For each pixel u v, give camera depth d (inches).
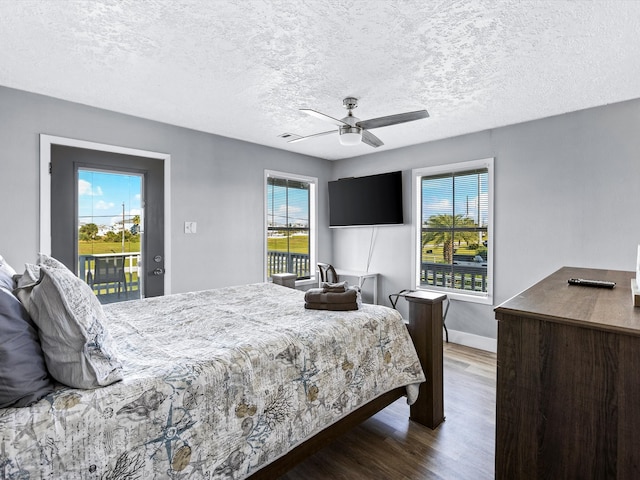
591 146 118.6
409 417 90.4
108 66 89.4
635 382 39.2
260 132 149.0
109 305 90.4
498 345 50.0
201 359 53.5
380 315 83.1
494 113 124.5
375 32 73.4
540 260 130.4
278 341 62.7
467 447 78.4
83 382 42.7
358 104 115.4
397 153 176.4
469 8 65.1
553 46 78.5
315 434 63.9
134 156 128.8
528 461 47.1
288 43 77.9
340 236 204.5
